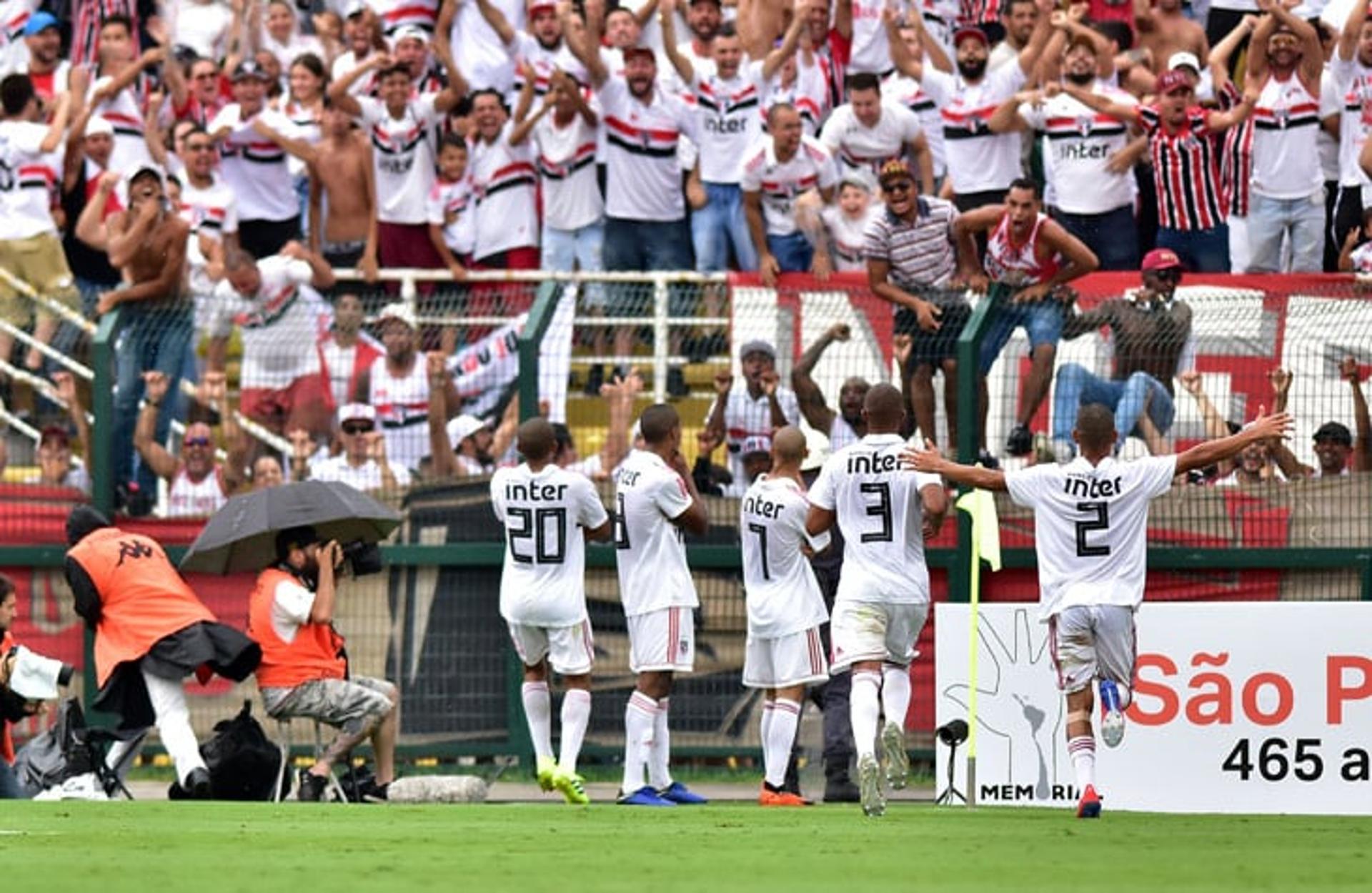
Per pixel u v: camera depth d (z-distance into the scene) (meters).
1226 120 61.53
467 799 49.03
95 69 72.44
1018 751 48.94
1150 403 54.03
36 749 48.44
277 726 56.72
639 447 51.34
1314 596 54.00
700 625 55.97
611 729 56.19
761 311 57.00
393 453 58.00
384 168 65.56
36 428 60.38
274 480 57.44
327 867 27.39
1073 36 62.19
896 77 68.19
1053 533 40.34
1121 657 40.34
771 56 65.88
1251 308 54.12
